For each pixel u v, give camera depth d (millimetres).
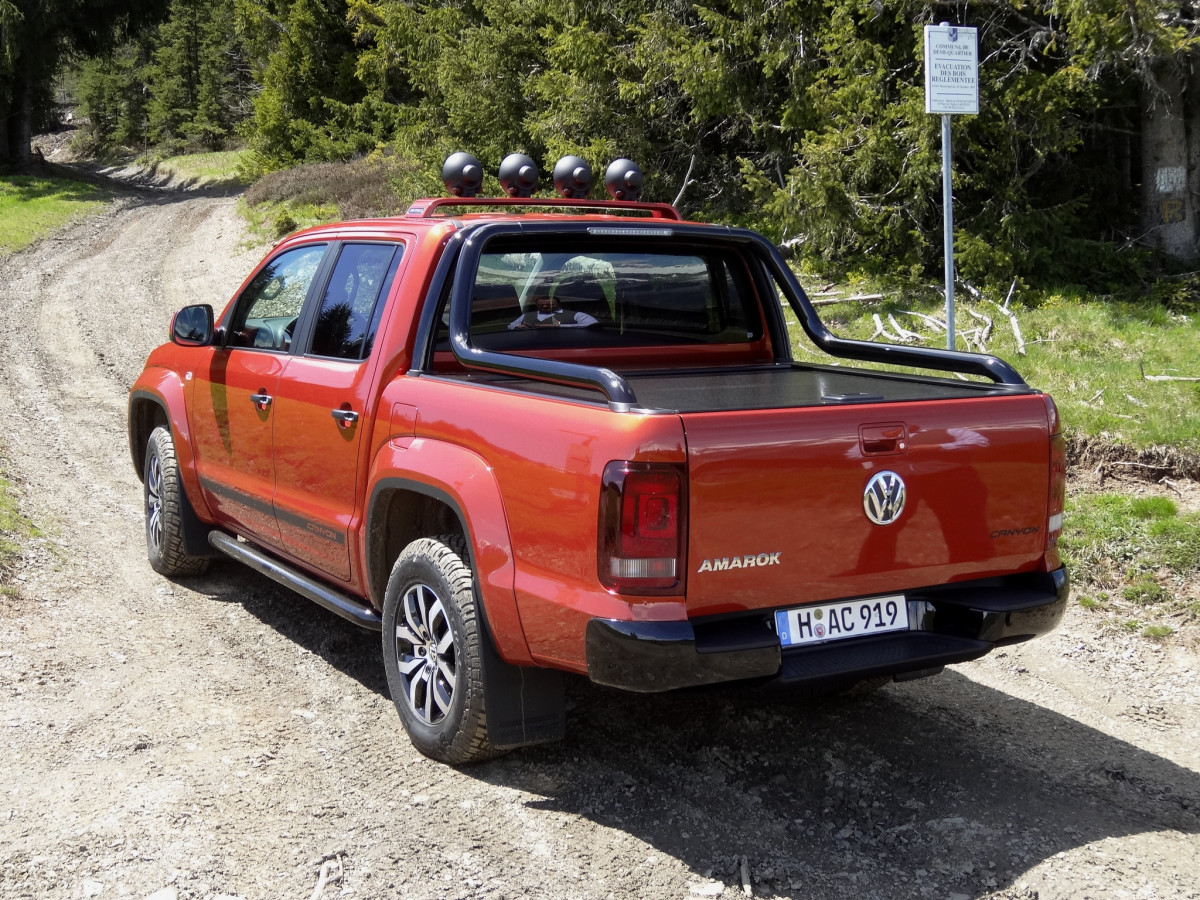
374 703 4250
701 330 4559
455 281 3793
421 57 22328
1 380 12156
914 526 3246
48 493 7504
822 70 12852
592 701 4305
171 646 4832
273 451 4629
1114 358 8961
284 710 4168
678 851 3182
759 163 15773
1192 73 11391
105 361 13492
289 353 4621
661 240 4359
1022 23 12422
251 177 39000
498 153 19641
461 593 3488
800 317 4523
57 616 5117
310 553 4496
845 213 11961
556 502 3088
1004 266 11203
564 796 3510
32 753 3719
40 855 3078
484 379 3881
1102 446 7023
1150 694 4500
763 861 3129
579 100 16203
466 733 3520
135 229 28828
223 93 64812
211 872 3016
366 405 3994
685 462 2887
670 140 16859
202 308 5074
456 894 2941
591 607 2975
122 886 2938
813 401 3248
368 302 4219
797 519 3049
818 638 3195
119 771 3613
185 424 5445
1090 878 3074
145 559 6172
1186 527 5820
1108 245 11672
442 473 3516
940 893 2984
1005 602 3393
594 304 4277
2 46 42219
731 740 3963
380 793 3510
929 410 3258
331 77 36906
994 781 3682
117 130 72250
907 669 3250
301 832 3252
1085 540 5883
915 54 12070
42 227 28984
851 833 3307
